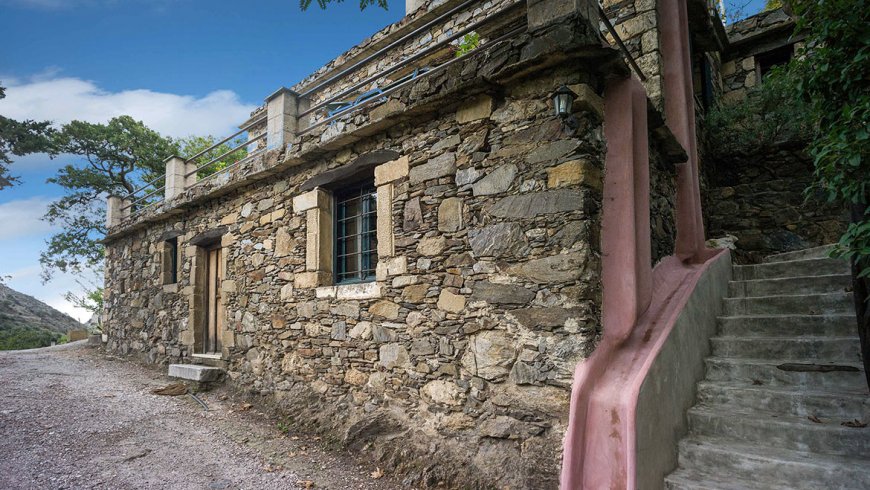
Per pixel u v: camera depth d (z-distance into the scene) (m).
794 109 5.20
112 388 6.16
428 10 6.90
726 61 6.86
